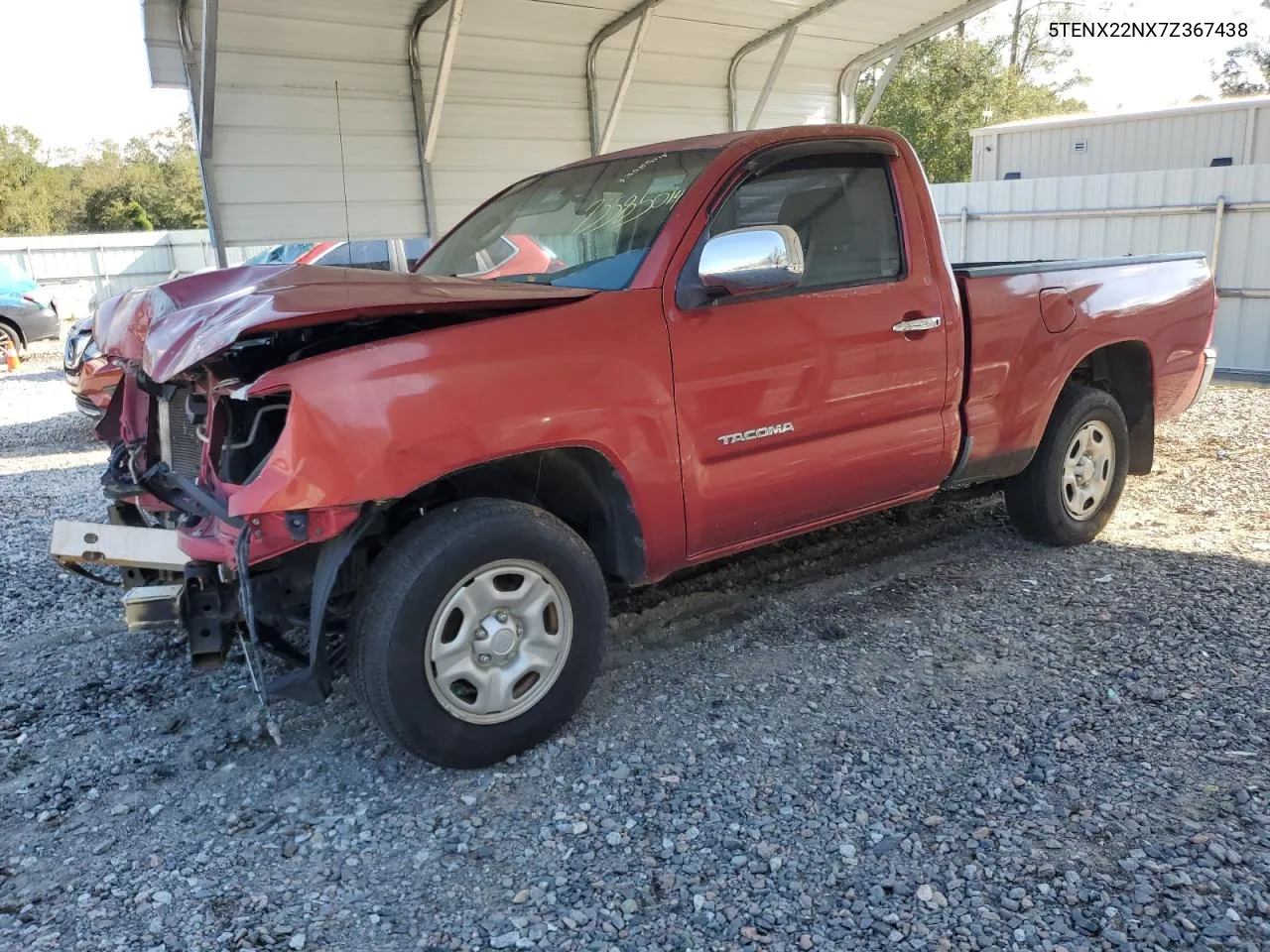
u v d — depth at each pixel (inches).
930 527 221.9
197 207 2117.4
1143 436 219.9
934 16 460.1
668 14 414.3
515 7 375.6
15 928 100.5
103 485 156.2
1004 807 115.7
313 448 112.4
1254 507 230.7
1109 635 160.9
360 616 119.7
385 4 349.1
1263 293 452.1
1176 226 475.5
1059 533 201.2
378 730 139.9
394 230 397.4
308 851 113.0
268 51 347.3
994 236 544.1
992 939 94.7
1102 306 196.1
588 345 129.0
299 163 368.8
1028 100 1430.9
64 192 1953.7
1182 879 101.7
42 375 595.2
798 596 184.5
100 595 198.1
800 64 513.0
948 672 150.6
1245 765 122.3
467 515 123.3
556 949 96.2
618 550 140.6
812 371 149.6
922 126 1395.2
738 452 145.0
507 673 127.1
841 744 131.2
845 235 158.7
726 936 96.9
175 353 123.5
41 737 140.6
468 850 112.3
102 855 113.0
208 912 102.7
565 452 133.8
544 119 430.3
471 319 127.3
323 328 123.6
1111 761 124.4
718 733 135.4
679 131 481.4
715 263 133.2
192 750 136.6
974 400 174.7
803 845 110.4
